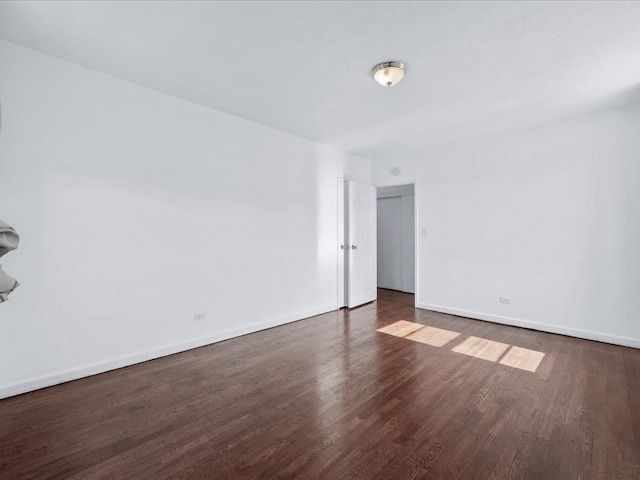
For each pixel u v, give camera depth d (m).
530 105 3.25
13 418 2.01
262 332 3.78
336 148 4.83
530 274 3.92
